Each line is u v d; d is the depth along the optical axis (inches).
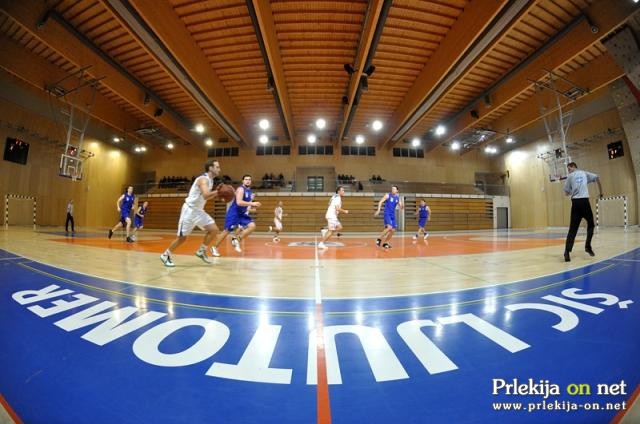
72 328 70.6
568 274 134.3
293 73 461.7
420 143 845.2
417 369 51.7
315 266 170.2
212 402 42.6
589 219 184.7
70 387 46.3
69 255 201.3
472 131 695.7
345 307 87.8
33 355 56.8
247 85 508.7
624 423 38.3
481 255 221.5
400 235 581.6
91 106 549.3
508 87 486.0
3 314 80.4
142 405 41.8
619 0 323.9
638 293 100.3
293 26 359.9
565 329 69.1
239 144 812.6
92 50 406.3
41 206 639.8
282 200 750.5
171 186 837.2
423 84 451.8
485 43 346.0
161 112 580.1
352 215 754.2
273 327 71.5
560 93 492.4
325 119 674.2
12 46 417.1
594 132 603.8
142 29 323.9
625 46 396.8
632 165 544.7
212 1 328.5
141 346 60.7
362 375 49.8
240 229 263.9
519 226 812.0
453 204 799.7
